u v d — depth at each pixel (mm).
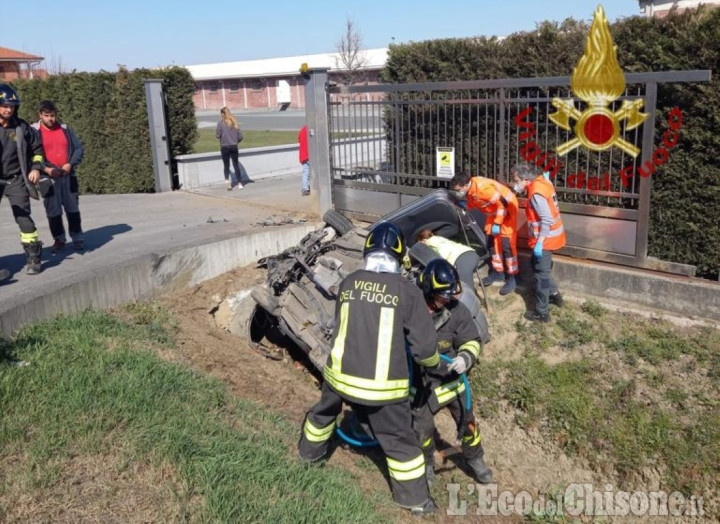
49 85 15281
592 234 7688
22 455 3840
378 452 5453
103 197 13617
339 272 7160
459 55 8992
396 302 4285
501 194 7395
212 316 7930
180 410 4711
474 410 6590
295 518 3775
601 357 6543
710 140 6777
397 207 9641
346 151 10289
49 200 7918
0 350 4969
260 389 6062
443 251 6508
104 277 6738
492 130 8617
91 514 3480
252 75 58156
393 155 9797
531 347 6938
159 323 6766
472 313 6156
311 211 10781
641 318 6871
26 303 5652
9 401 4281
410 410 4547
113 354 5344
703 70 6410
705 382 5961
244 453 4262
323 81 10180
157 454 4000
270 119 42875
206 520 3551
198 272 8180
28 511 3414
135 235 9305
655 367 6262
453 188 7457
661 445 5609
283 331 7016
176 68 14398
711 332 6457
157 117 13781
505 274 7797
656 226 7391
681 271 7117
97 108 14445
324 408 4613
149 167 14125
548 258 6910
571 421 6074
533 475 5852
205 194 13492
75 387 4605
